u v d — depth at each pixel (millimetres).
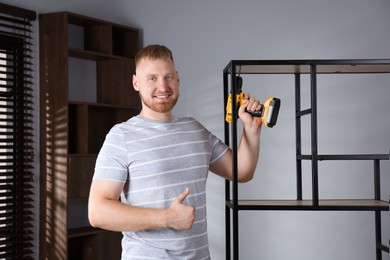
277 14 3818
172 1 4102
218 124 3943
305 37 3762
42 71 3662
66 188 3541
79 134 3752
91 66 4117
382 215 3574
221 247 3887
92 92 4121
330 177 3682
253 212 3809
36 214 3646
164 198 1711
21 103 3506
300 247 3729
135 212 1609
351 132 3650
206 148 1845
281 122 3773
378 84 3615
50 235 3607
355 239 3639
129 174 1740
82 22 3863
